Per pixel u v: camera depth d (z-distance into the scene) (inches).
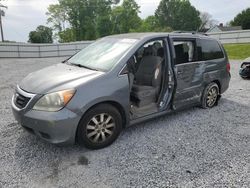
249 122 192.2
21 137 161.5
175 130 175.0
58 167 129.0
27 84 145.9
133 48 159.9
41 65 619.5
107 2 2133.4
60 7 2052.2
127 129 175.2
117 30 2161.7
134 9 2156.7
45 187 113.7
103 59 162.1
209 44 212.8
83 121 136.4
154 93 175.2
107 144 149.2
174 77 178.2
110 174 123.3
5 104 238.4
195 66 194.4
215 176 123.0
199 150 147.7
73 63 176.1
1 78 392.8
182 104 192.5
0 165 130.3
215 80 219.5
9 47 948.0
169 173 124.8
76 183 116.5
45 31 2322.8
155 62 176.6
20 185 114.7
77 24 2101.4
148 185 115.6
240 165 132.9
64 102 129.0
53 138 130.1
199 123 188.5
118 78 147.3
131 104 164.2
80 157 138.3
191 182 118.2
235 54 758.5
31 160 135.2
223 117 201.8
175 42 181.8
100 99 138.4
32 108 132.0
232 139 163.0
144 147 150.1
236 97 262.5
